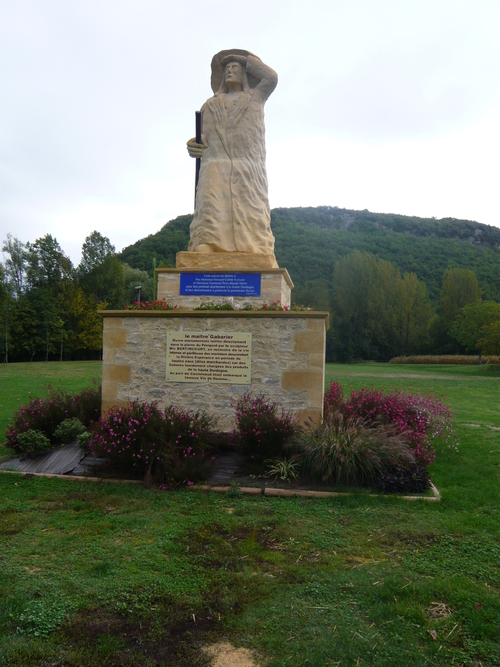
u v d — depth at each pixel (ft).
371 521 18.29
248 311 28.09
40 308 165.89
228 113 36.58
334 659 10.14
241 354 28.30
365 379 89.97
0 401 54.08
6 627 11.11
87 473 24.38
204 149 36.83
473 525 18.04
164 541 16.11
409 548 16.01
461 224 439.22
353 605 12.31
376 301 195.11
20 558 14.79
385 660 10.12
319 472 22.94
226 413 28.22
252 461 24.62
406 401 35.01
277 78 37.06
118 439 23.71
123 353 29.22
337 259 262.88
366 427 28.27
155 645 10.59
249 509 19.39
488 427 40.63
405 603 12.38
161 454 22.82
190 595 12.63
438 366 143.13
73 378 83.35
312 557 15.20
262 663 10.05
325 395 35.40
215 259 33.86
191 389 28.60
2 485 22.75
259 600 12.45
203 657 10.20
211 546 15.79
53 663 9.99
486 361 150.10
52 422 29.22
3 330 150.10
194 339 28.63
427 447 29.73
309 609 12.05
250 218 35.32
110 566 14.15
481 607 12.18
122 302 193.88
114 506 19.80
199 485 22.35
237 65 37.19
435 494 21.75
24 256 191.31
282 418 25.73
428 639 10.94
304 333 27.89
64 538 16.37
